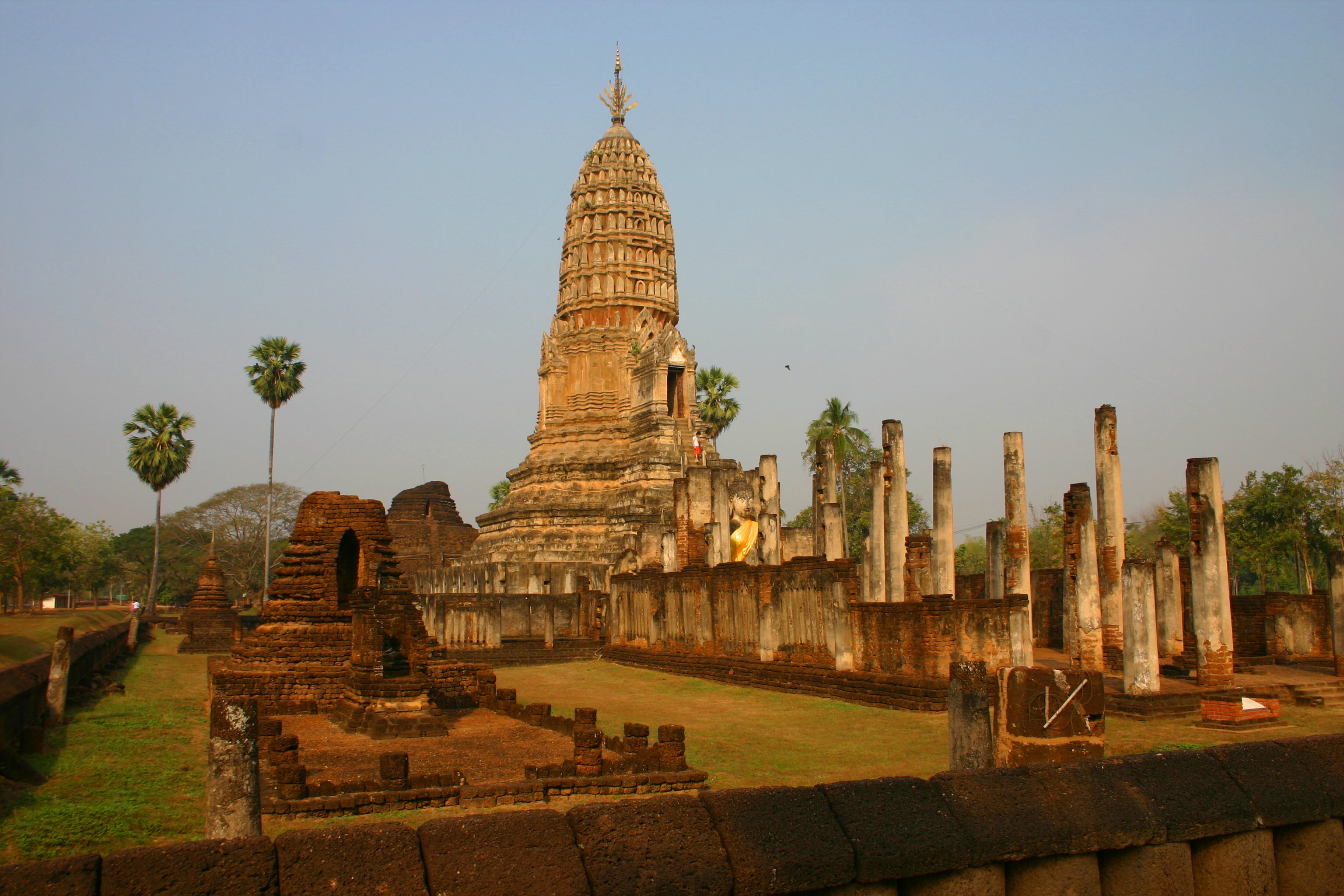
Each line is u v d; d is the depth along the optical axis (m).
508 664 43.09
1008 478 29.92
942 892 7.37
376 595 24.00
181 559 113.94
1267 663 33.00
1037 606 40.66
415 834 6.30
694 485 44.22
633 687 33.62
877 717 24.59
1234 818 8.31
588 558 58.75
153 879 5.64
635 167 68.00
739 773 17.95
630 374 64.12
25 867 5.44
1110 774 8.20
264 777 16.64
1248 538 55.38
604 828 6.64
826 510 37.88
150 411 75.81
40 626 30.48
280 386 71.31
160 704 26.78
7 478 65.00
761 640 31.92
